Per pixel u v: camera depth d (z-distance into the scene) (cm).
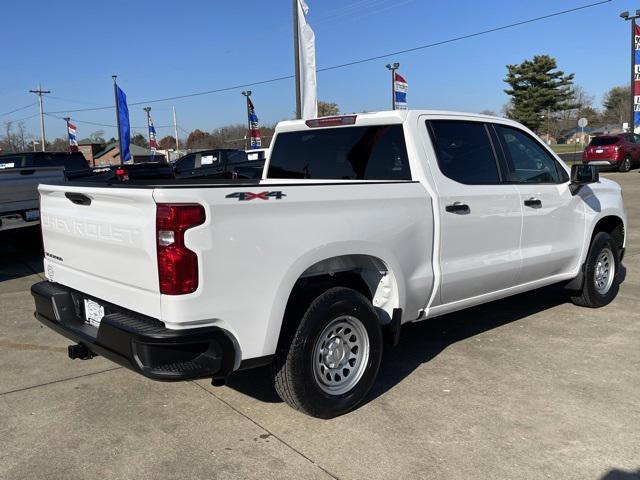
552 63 6594
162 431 376
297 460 338
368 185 393
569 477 317
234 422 386
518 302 661
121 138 2870
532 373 456
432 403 408
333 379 386
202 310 316
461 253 459
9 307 694
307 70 1372
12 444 363
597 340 528
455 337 547
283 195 343
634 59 3044
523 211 508
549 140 6938
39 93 6194
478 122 494
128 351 324
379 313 424
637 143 2639
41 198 426
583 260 595
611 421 377
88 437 370
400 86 1703
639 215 1314
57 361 507
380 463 334
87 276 377
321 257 362
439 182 443
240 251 326
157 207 308
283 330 361
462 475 320
